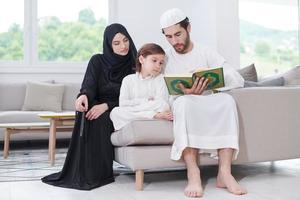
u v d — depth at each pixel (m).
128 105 2.21
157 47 2.22
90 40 5.42
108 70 2.47
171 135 2.05
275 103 2.34
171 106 2.16
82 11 5.39
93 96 2.34
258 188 2.07
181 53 2.37
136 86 2.24
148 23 5.47
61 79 5.21
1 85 4.71
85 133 2.22
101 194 1.97
